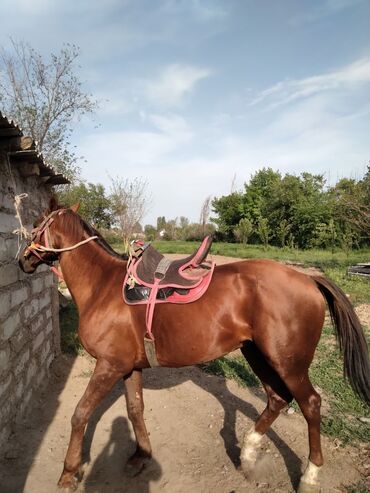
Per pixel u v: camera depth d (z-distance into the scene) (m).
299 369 2.70
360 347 2.75
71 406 4.03
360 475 2.93
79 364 5.17
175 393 4.34
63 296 7.80
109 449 3.29
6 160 3.41
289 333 2.66
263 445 3.31
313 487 2.67
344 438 3.35
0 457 3.11
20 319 3.74
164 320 2.76
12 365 3.47
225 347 2.80
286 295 2.69
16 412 3.55
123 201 16.91
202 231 34.28
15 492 2.76
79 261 3.12
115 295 2.88
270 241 27.95
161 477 2.95
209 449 3.30
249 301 2.73
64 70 14.71
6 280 3.38
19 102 14.12
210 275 2.82
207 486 2.85
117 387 4.44
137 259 2.92
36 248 3.17
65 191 17.23
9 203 3.51
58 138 15.15
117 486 2.86
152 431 3.58
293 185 27.08
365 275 11.57
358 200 16.75
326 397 4.16
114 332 2.81
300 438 3.43
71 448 2.74
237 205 33.41
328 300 2.91
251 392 4.39
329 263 15.68
